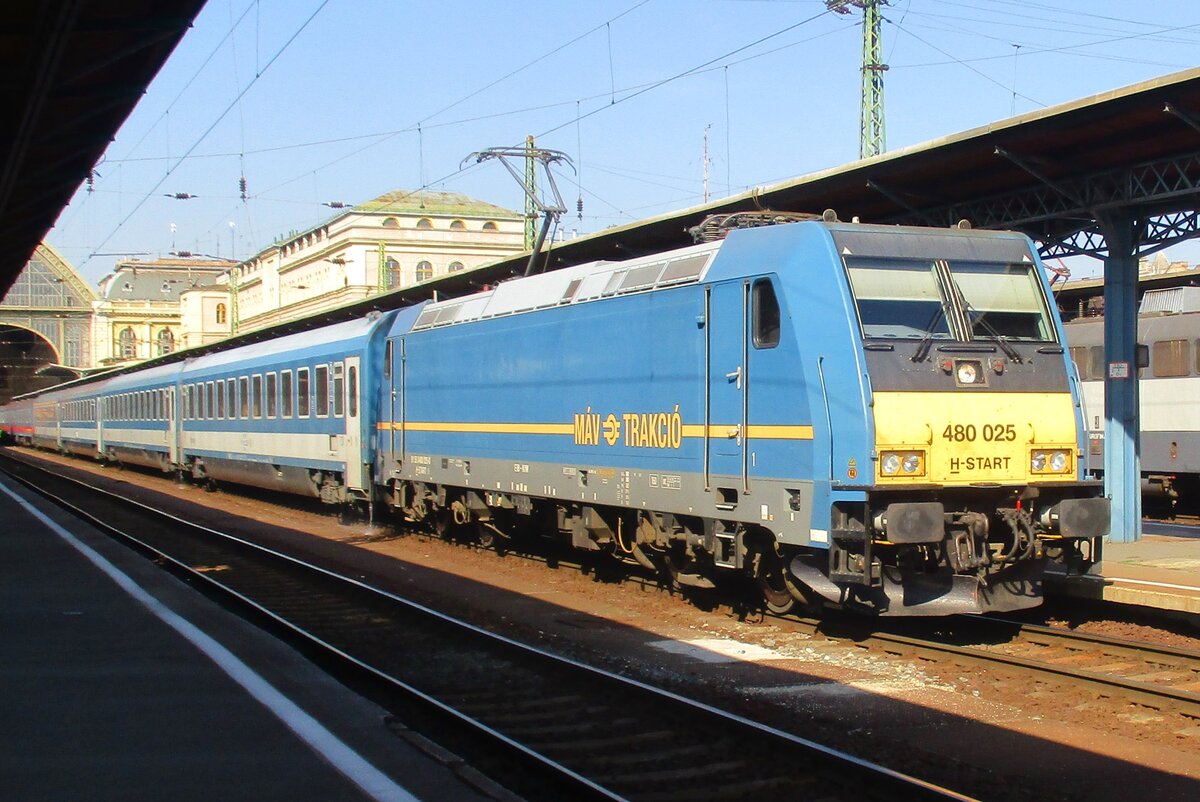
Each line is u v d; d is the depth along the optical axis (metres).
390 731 7.60
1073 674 9.25
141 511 27.50
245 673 9.27
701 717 8.07
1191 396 22.28
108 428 47.16
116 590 14.07
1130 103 12.27
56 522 23.89
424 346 19.08
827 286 10.68
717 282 11.93
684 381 12.41
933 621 12.04
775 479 11.07
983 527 10.43
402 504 20.53
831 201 16.89
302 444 24.59
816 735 8.00
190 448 34.03
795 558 11.20
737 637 11.52
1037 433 10.96
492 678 10.02
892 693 9.16
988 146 13.94
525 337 15.77
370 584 15.67
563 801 6.71
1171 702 8.51
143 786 6.43
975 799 6.45
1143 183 14.75
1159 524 21.72
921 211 17.27
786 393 10.93
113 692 8.66
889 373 10.40
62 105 14.49
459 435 17.72
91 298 94.06
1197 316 22.23
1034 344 11.27
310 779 6.55
